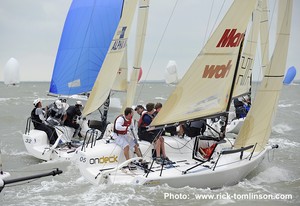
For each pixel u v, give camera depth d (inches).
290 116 3169.3
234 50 935.0
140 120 1095.0
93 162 981.8
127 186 897.5
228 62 936.3
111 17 1723.7
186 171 924.0
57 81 1813.5
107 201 850.1
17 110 3732.8
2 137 1999.3
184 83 915.4
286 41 1057.5
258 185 1030.4
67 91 1795.0
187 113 940.0
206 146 1075.3
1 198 911.7
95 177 934.4
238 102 2100.1
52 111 1434.5
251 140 1083.9
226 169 951.0
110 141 1077.1
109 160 1005.2
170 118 933.8
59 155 1246.3
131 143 1023.0
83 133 1460.4
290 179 1122.0
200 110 947.3
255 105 1069.8
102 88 1254.3
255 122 1075.9
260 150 1104.8
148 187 890.1
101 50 1745.8
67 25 1796.3
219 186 972.6
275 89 1070.4
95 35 1744.6
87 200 861.8
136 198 861.2
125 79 1790.1
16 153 1525.6
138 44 1363.2
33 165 1254.9
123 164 927.0
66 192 939.3
